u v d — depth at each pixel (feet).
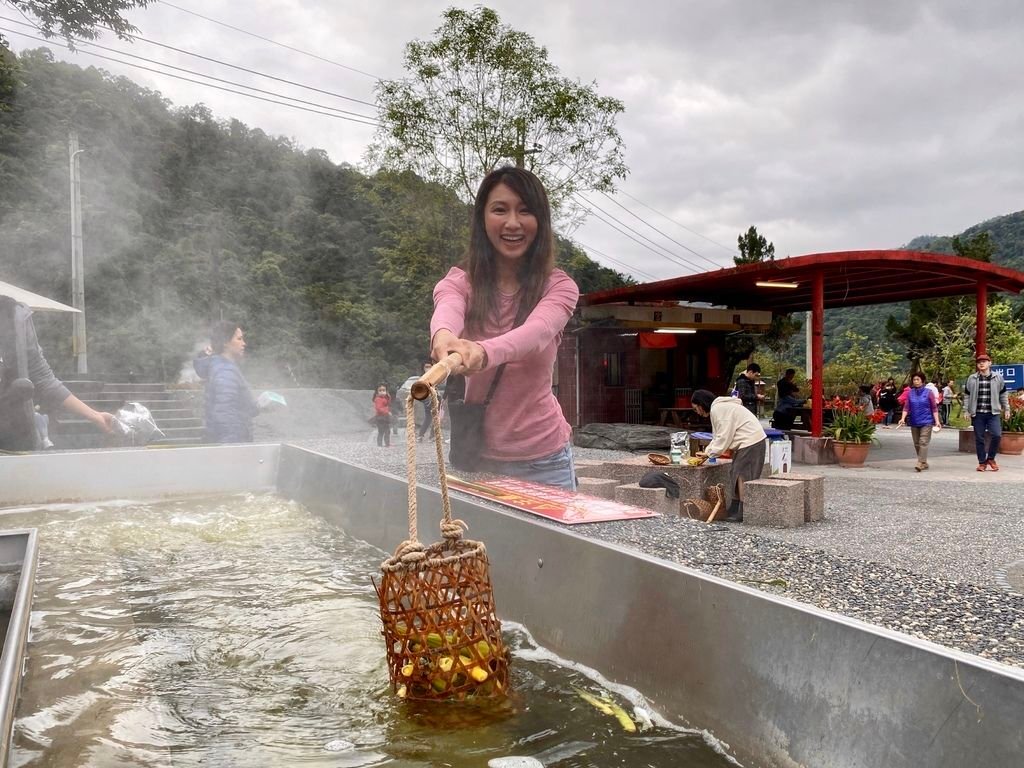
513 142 67.87
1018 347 106.63
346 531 11.01
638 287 52.34
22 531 7.41
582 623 5.94
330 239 212.84
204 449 14.12
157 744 4.17
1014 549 21.72
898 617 4.93
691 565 6.20
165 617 6.81
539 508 8.02
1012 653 4.21
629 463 28.19
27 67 185.26
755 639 4.29
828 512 28.30
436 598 5.02
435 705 4.98
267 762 4.09
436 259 73.67
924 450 41.65
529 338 7.59
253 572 8.64
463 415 9.69
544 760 4.17
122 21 48.67
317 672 5.57
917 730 3.37
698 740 4.48
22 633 4.78
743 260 108.06
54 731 4.16
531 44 68.23
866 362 106.42
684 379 64.75
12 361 15.61
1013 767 2.97
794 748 3.95
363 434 71.36
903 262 43.62
